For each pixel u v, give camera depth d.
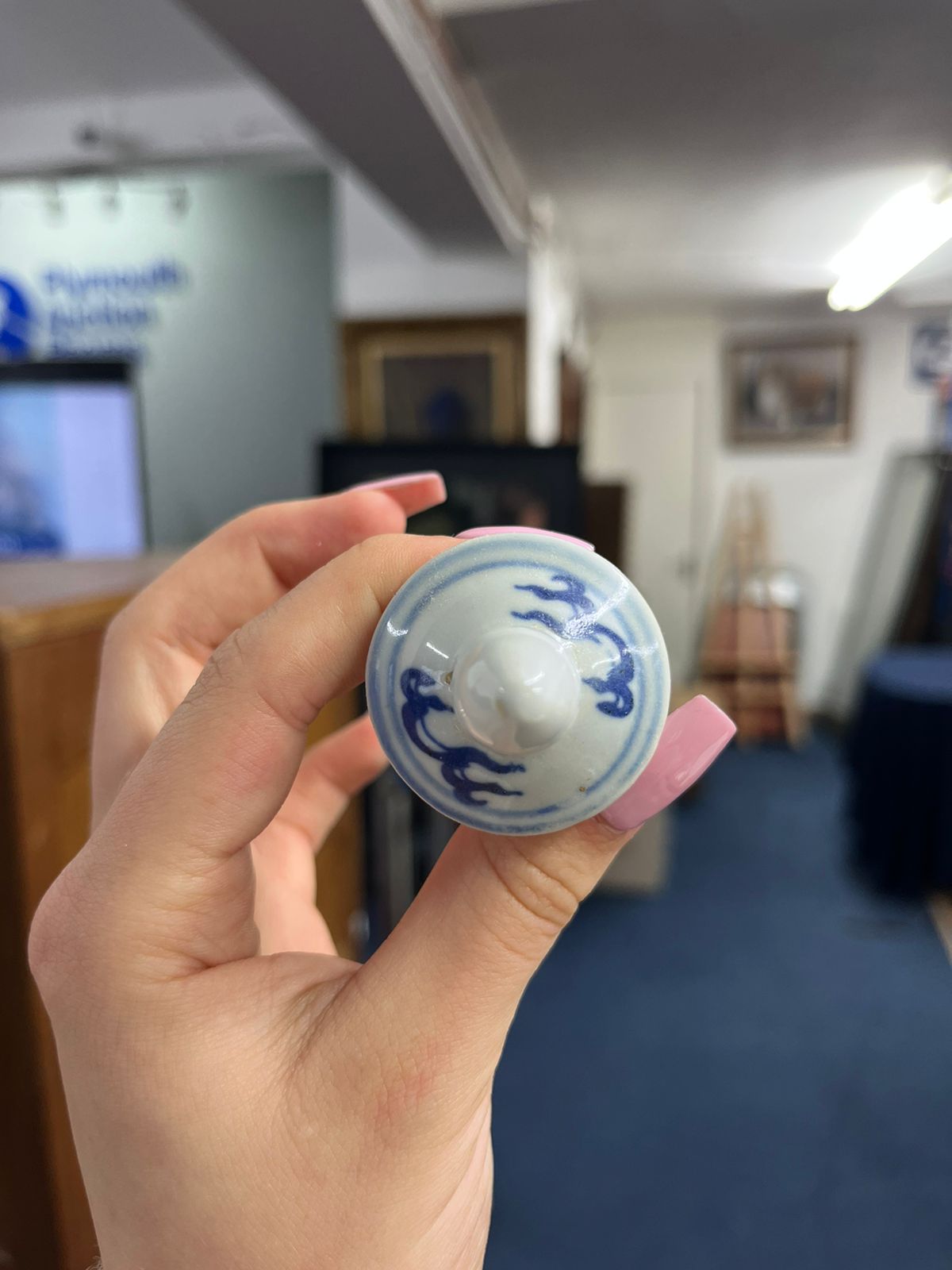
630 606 0.28
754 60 0.84
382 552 0.29
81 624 0.60
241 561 0.43
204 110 2.16
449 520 1.63
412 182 1.36
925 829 1.82
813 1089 1.25
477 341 1.94
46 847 0.57
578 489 1.59
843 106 0.84
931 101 0.74
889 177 0.81
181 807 0.28
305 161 2.18
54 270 2.54
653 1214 1.09
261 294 2.48
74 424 1.93
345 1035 0.28
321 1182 0.28
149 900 0.28
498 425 1.96
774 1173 1.13
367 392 2.00
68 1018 0.28
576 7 0.84
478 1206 0.32
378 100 1.06
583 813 0.27
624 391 3.21
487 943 0.28
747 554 3.35
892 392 2.63
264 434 2.54
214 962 0.29
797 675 3.44
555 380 2.34
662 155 1.15
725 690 3.31
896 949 1.61
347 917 1.32
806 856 2.14
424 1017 0.28
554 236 1.79
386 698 0.28
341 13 0.85
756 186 1.12
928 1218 1.05
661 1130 1.22
